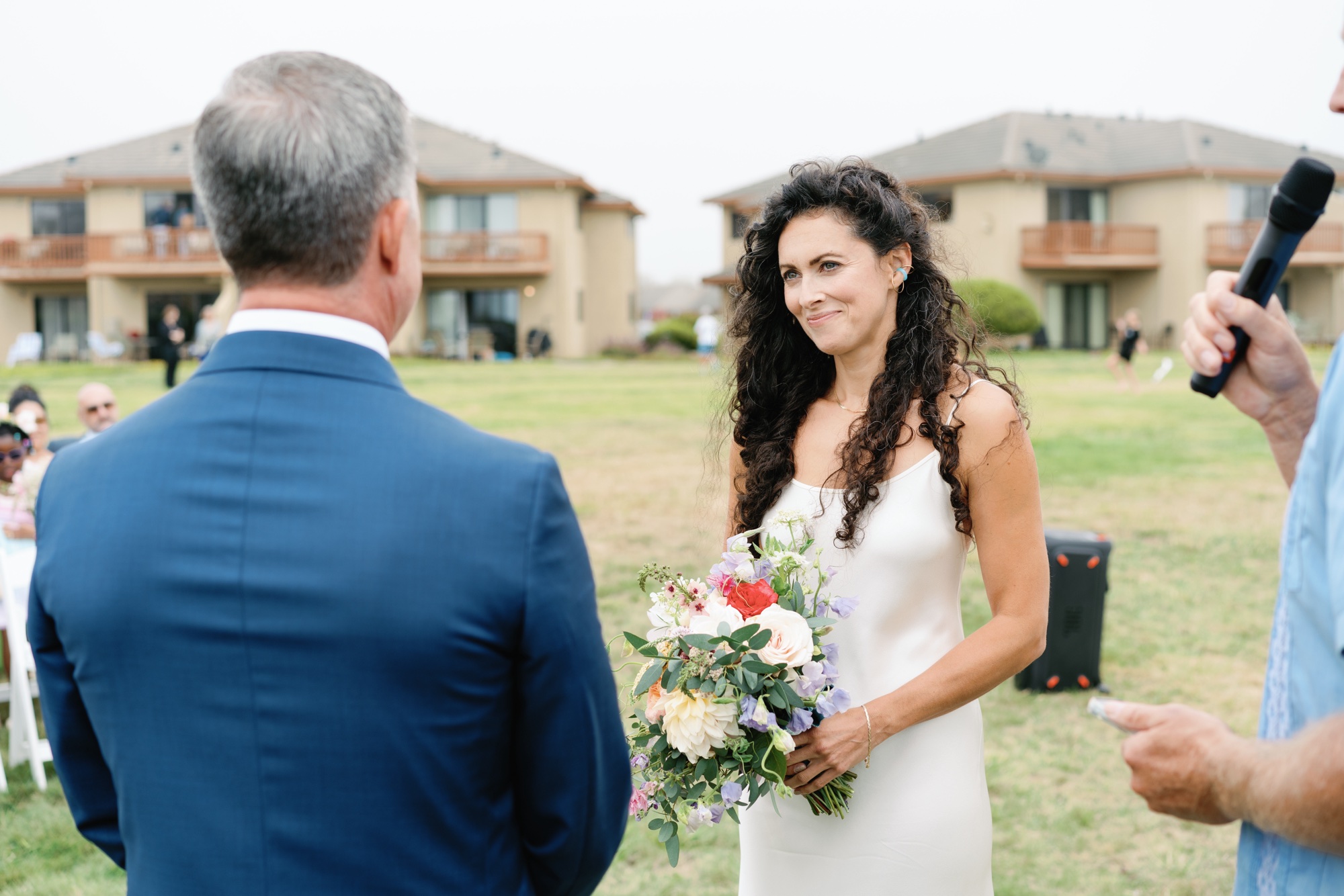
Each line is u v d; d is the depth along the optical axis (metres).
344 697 1.12
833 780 1.95
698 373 27.39
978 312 2.21
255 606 1.12
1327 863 1.05
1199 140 37.44
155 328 35.03
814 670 1.78
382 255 1.25
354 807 1.12
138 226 34.22
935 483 1.99
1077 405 17.36
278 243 1.19
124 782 1.18
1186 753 1.10
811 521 2.08
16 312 35.72
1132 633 5.92
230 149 1.17
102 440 1.26
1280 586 1.15
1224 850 3.62
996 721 4.74
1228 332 1.26
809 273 2.04
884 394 2.01
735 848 3.73
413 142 1.28
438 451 1.18
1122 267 37.75
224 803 1.13
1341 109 1.12
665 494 9.84
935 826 1.97
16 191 34.88
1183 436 13.41
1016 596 1.95
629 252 41.69
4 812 4.05
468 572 1.13
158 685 1.15
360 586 1.12
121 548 1.17
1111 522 8.59
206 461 1.18
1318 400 1.25
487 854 1.21
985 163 36.25
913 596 2.01
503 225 37.28
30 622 1.28
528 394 20.47
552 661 1.17
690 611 1.86
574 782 1.23
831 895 2.02
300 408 1.19
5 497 5.04
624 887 3.45
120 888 3.45
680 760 1.83
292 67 1.21
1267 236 1.22
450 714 1.14
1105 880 3.43
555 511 1.19
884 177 2.08
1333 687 1.04
